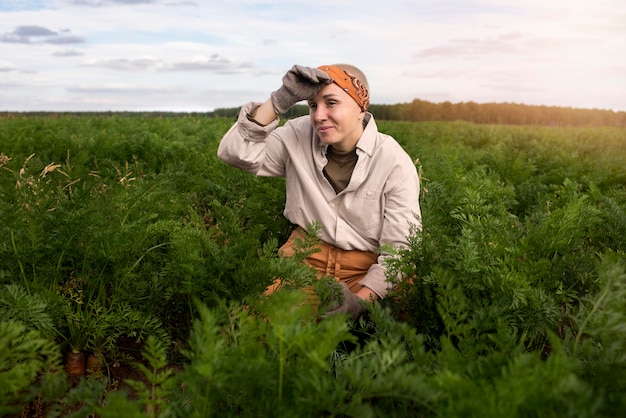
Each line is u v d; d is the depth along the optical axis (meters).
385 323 1.98
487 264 2.61
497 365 1.54
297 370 1.58
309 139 3.36
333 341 1.44
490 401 1.22
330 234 3.30
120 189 3.28
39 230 2.49
